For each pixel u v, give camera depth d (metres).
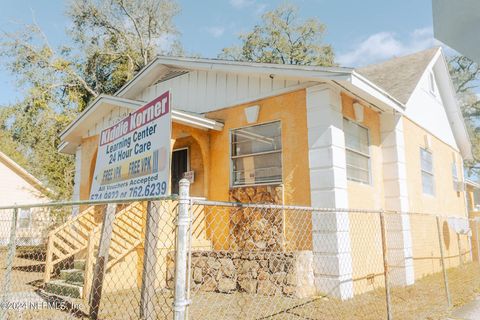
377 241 8.07
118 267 7.16
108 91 24.14
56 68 21.86
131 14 24.47
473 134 27.66
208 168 8.55
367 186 8.05
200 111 9.12
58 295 6.51
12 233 4.77
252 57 29.95
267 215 7.36
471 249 13.48
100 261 5.02
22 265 9.60
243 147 8.18
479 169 29.67
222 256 7.03
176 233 2.67
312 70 6.90
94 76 23.64
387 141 8.92
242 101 8.30
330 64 29.16
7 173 19.53
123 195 4.79
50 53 21.92
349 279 6.63
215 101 8.85
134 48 24.62
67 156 18.64
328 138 6.80
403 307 5.89
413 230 9.13
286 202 7.19
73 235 7.89
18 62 21.12
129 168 4.78
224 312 5.38
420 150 10.46
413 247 9.01
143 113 4.67
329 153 6.75
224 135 8.48
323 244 6.61
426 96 11.53
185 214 2.68
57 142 19.77
